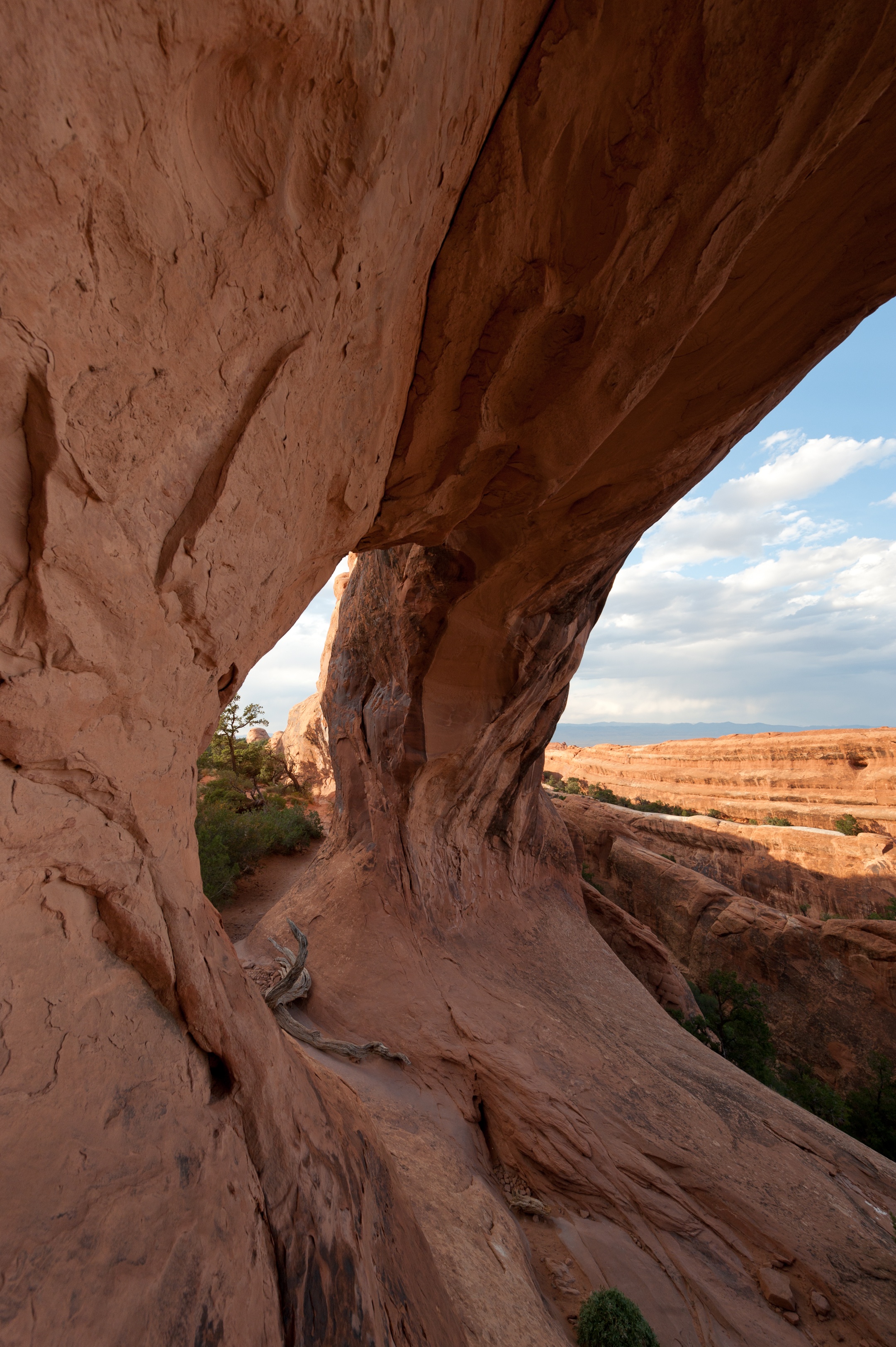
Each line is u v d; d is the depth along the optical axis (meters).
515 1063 10.82
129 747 2.74
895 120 3.92
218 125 2.23
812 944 28.97
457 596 11.88
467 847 16.84
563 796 46.12
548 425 6.14
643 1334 6.48
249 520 3.33
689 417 6.96
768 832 41.94
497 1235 7.29
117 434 2.30
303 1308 2.76
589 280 4.66
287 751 45.44
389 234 3.34
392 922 13.45
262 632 4.49
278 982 11.42
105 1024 2.33
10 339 1.83
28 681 2.13
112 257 2.05
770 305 5.52
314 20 2.10
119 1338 1.74
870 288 5.54
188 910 3.10
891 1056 25.30
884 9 3.20
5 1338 1.48
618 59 3.52
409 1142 8.38
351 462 4.73
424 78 2.76
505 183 4.01
